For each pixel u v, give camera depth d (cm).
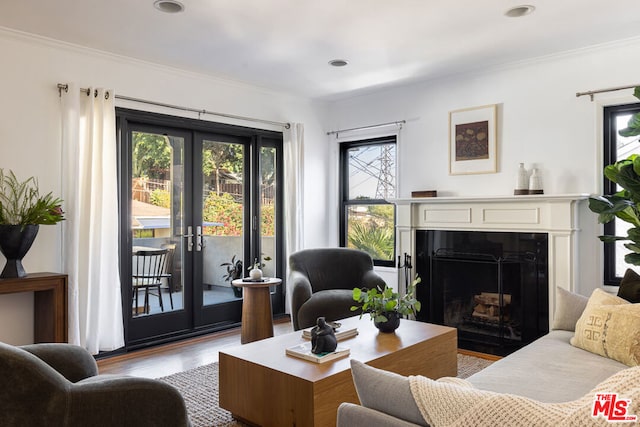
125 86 410
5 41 346
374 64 426
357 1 298
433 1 298
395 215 526
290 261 439
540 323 391
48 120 366
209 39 364
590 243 383
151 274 438
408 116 502
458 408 116
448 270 450
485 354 402
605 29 346
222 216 495
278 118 530
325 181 575
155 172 441
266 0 296
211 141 486
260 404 242
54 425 155
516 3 302
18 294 353
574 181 394
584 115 389
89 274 374
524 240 400
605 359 242
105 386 165
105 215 386
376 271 535
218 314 489
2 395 150
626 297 285
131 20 327
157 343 431
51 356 207
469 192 455
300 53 397
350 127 557
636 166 297
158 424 172
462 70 446
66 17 322
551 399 190
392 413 130
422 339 288
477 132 449
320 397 220
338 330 300
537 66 413
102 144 381
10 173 348
